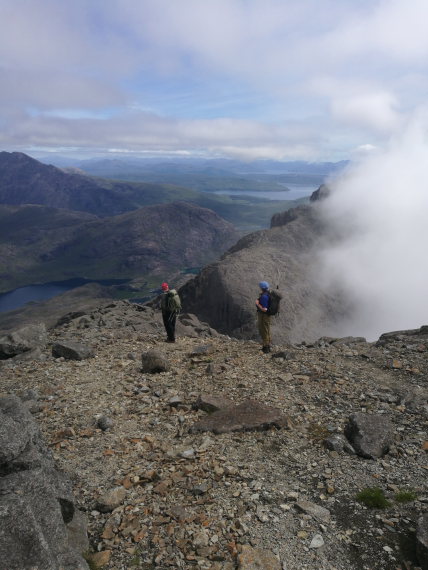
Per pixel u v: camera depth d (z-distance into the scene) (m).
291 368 8.28
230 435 5.75
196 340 11.88
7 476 3.59
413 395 6.70
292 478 4.75
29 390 7.52
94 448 5.62
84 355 9.78
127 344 11.19
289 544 3.65
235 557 3.51
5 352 10.16
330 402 6.70
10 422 4.18
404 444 5.41
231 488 4.54
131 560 3.55
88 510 4.29
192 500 4.36
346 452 5.29
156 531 3.90
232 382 7.68
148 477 4.79
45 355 10.08
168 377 8.20
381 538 3.74
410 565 3.41
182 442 5.70
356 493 4.42
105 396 7.39
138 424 6.32
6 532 2.85
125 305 19.56
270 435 5.71
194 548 3.64
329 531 3.83
